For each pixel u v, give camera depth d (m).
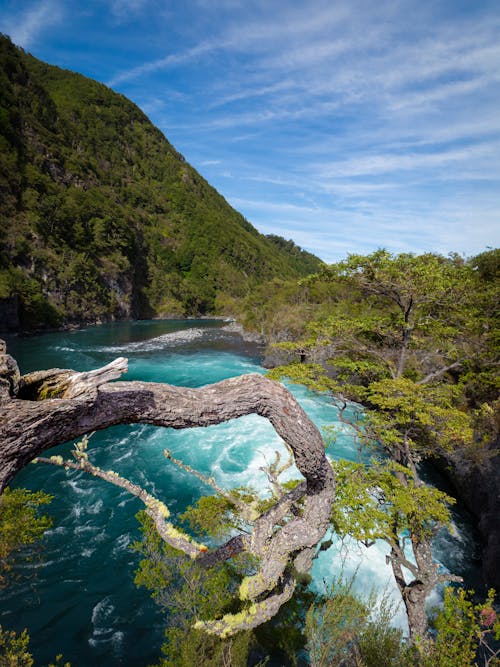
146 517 6.51
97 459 14.65
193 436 17.27
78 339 48.19
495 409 11.60
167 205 165.62
